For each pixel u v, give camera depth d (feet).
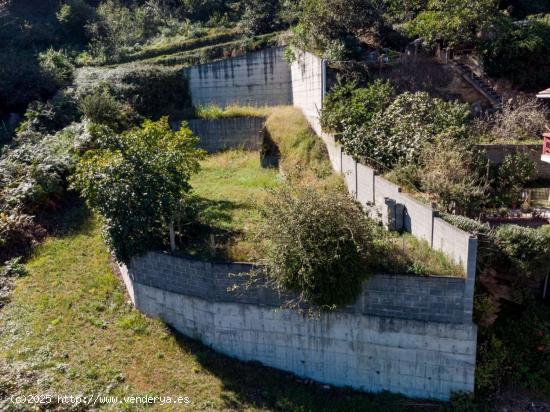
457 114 44.57
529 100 54.03
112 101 60.95
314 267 26.25
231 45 84.94
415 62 57.72
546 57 57.88
